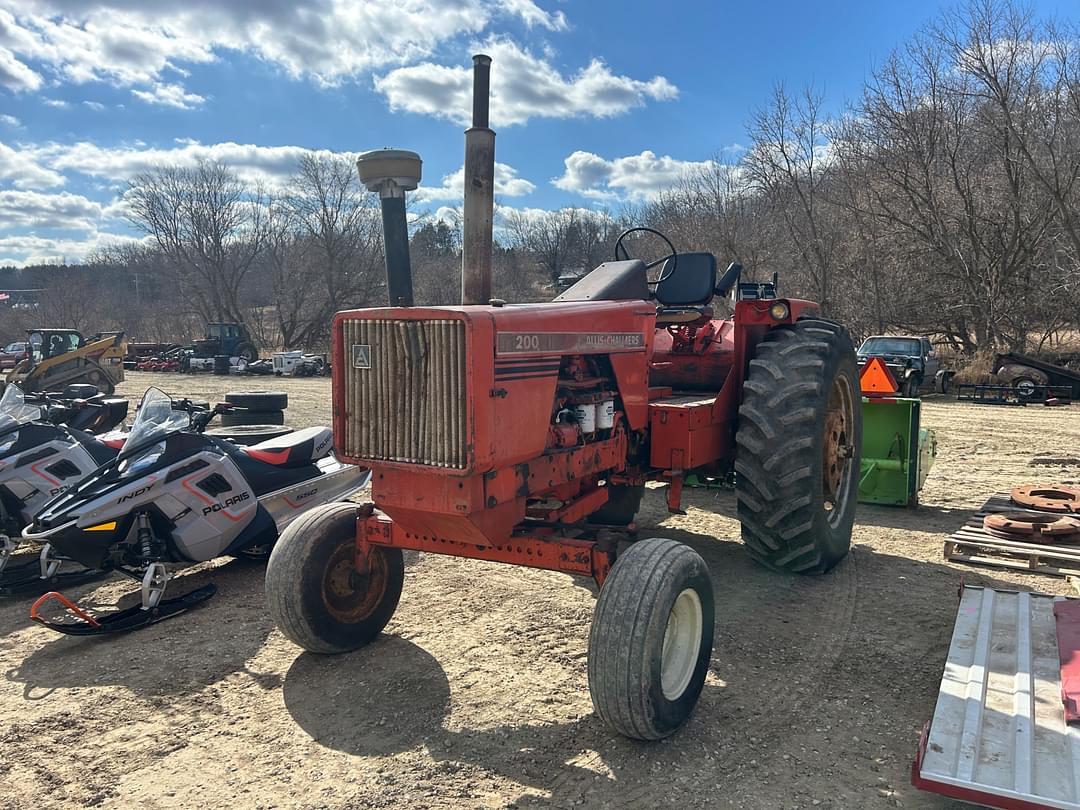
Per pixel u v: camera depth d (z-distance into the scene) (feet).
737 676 10.91
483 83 10.75
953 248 73.15
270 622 13.43
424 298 168.14
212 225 146.82
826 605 13.61
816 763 8.71
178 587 15.53
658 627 8.64
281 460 16.61
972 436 34.47
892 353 55.57
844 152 83.25
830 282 86.17
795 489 13.28
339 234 137.18
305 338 141.28
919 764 7.57
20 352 115.65
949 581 14.83
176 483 14.30
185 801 8.18
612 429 11.77
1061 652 9.84
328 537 11.31
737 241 93.91
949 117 75.87
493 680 10.87
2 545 15.65
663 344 17.51
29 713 10.25
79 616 12.58
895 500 20.59
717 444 14.07
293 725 9.75
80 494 13.62
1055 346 75.51
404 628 12.82
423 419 8.87
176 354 103.91
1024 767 7.38
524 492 9.67
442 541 10.55
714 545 17.43
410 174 11.16
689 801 8.01
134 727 9.82
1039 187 69.21
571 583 15.03
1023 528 16.03
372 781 8.45
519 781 8.41
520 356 9.23
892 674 10.94
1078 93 64.90
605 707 8.65
